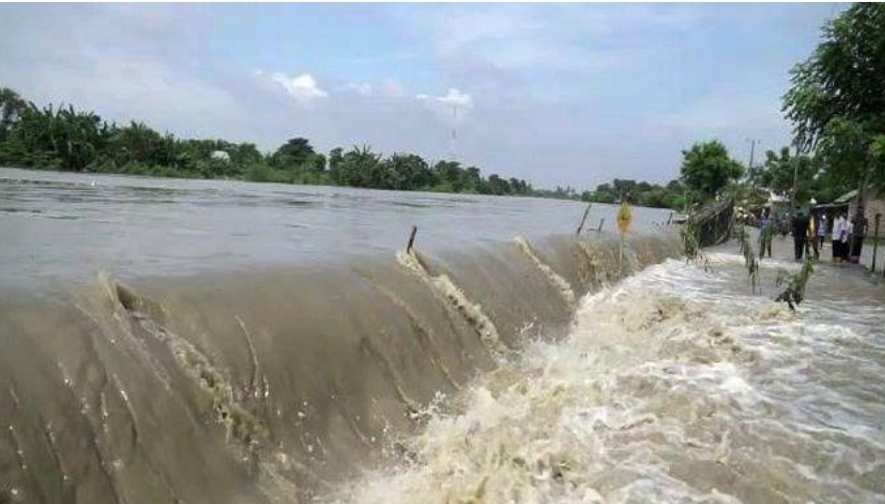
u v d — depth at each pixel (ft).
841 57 64.13
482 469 19.51
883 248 106.83
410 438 21.77
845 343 35.53
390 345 24.81
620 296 48.06
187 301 19.99
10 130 233.76
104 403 15.48
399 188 295.07
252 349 19.71
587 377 27.84
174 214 63.87
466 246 42.22
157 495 15.05
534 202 246.68
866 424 24.25
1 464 13.29
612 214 161.79
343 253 33.22
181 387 17.19
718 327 37.86
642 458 20.34
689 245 74.38
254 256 31.91
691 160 204.64
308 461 18.76
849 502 18.72
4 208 58.49
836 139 62.95
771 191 205.87
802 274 43.75
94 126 234.38
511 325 34.22
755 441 22.12
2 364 14.70
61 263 27.81
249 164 280.51
